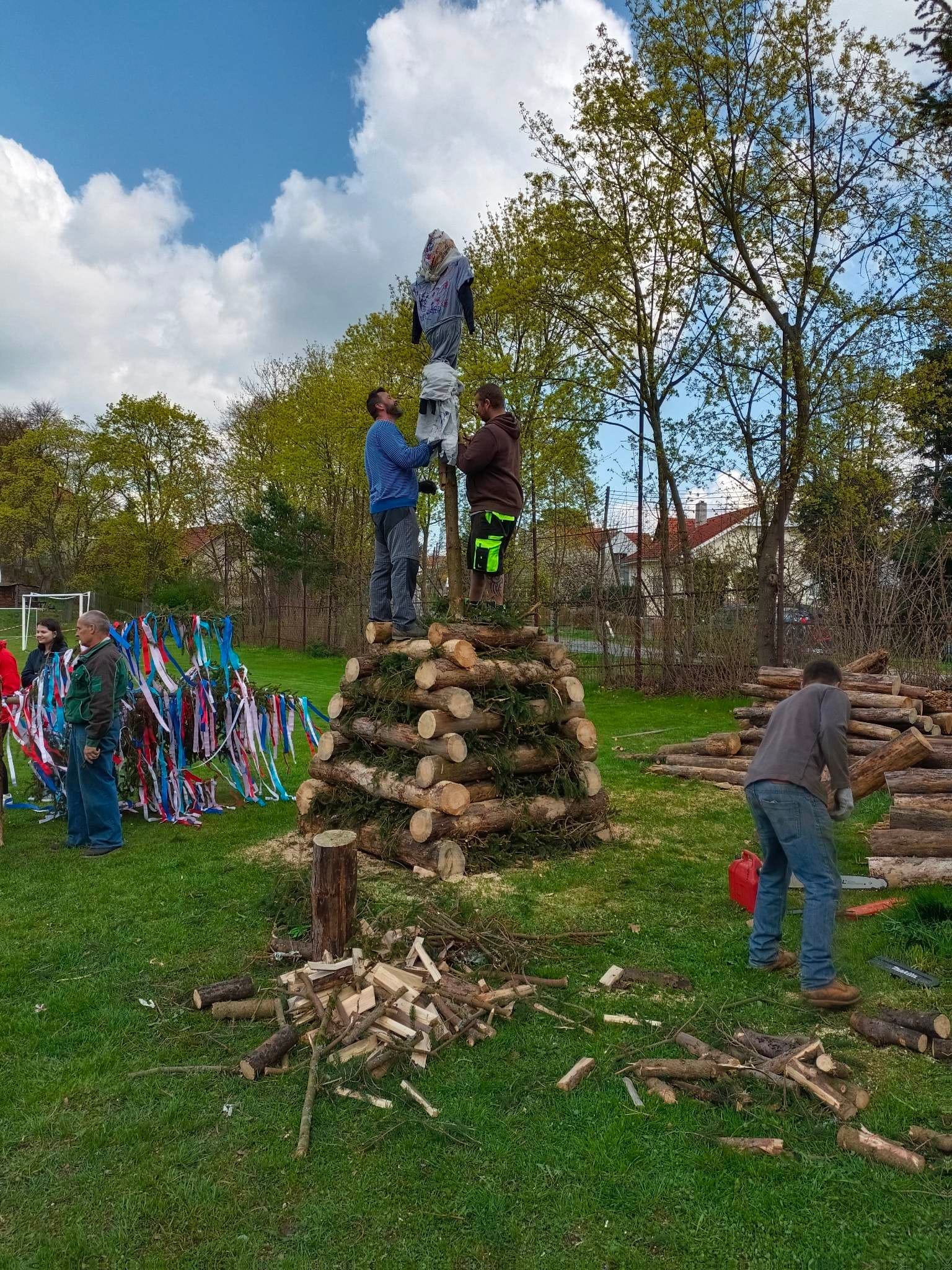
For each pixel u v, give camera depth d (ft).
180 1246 7.78
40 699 24.35
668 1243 7.75
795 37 48.21
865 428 52.21
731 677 51.96
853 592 42.65
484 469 21.31
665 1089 10.10
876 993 12.86
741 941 14.85
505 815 19.49
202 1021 12.05
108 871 19.20
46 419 143.95
